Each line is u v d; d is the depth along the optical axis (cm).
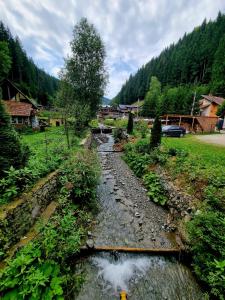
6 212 348
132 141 1728
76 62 2436
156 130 1146
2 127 464
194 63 5900
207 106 3878
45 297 280
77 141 1372
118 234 532
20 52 5041
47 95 5628
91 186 732
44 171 595
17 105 2297
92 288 363
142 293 359
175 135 1997
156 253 462
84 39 2388
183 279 389
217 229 355
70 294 339
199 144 1364
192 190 589
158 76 7725
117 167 1240
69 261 409
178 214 597
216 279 311
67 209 564
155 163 966
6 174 434
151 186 812
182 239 486
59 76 2295
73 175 668
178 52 7206
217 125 2716
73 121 1652
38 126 2350
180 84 6116
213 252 357
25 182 438
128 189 872
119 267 420
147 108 5431
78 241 414
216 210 437
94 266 418
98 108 2805
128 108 7294
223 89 4338
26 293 268
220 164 742
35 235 396
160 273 406
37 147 1034
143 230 556
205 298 331
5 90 2639
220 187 521
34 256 323
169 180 745
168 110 4309
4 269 287
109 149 1877
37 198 475
